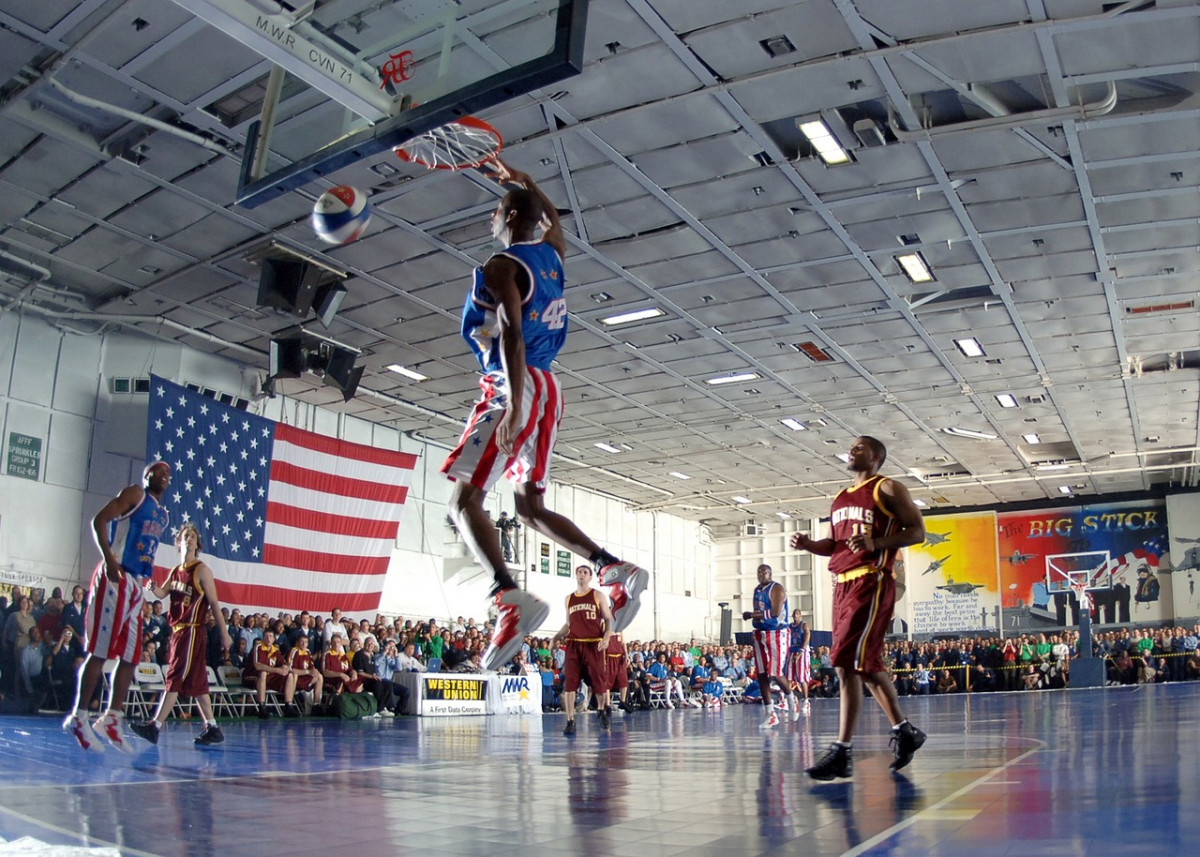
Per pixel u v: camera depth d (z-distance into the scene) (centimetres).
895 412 2477
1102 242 1556
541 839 311
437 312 1817
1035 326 1912
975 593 3506
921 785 434
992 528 3534
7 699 1478
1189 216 1466
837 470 3048
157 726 775
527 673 2122
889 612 500
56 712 1483
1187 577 3244
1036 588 3434
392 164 1289
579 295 1748
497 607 279
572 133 1237
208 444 1827
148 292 1738
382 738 1014
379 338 1947
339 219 567
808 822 331
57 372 1797
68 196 1407
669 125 1230
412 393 2297
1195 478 3212
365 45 620
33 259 1631
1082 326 1912
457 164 603
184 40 1062
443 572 2619
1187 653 3017
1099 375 2188
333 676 1712
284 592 1931
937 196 1415
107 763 625
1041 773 458
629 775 548
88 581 1783
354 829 340
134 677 1527
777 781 487
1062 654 3133
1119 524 3372
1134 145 1268
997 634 3447
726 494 3359
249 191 682
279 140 684
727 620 3472
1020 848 259
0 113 1193
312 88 649
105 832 329
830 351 2045
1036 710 1285
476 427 291
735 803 396
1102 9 1013
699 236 1534
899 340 1984
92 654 686
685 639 3650
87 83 1160
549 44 548
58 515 1758
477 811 390
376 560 2122
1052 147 1283
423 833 328
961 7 1014
